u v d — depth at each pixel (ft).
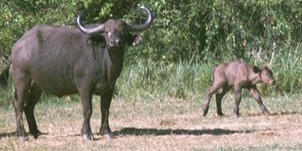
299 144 107.45
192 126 129.80
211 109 152.56
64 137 119.03
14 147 110.32
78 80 113.80
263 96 171.42
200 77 176.24
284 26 186.70
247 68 142.41
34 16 186.91
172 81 176.14
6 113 158.10
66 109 158.92
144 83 176.96
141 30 113.29
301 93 173.27
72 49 114.01
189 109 152.87
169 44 189.78
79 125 133.90
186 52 191.42
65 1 186.60
